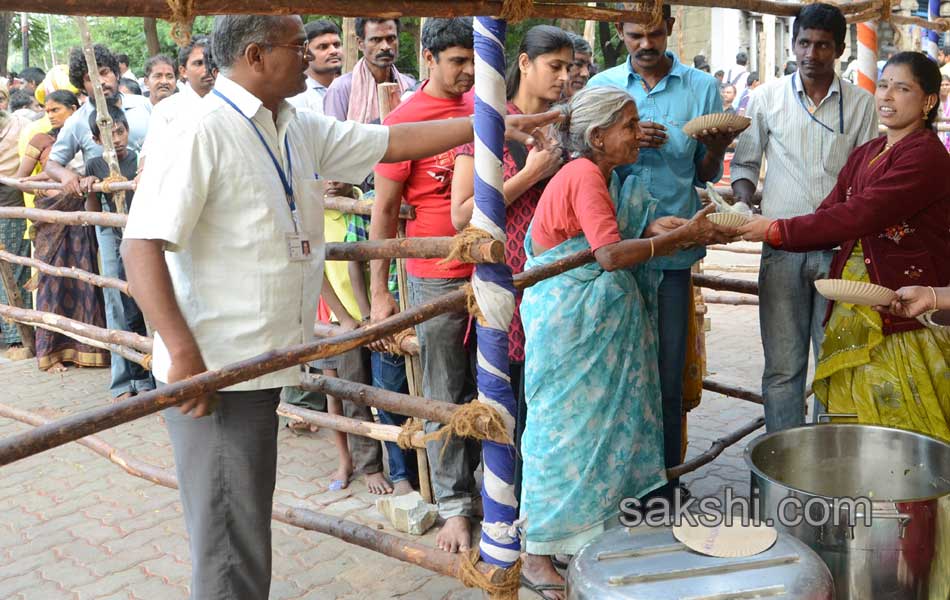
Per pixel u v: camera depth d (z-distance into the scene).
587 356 3.02
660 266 3.30
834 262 3.19
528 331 3.09
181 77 4.55
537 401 3.09
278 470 4.45
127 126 5.52
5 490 4.37
